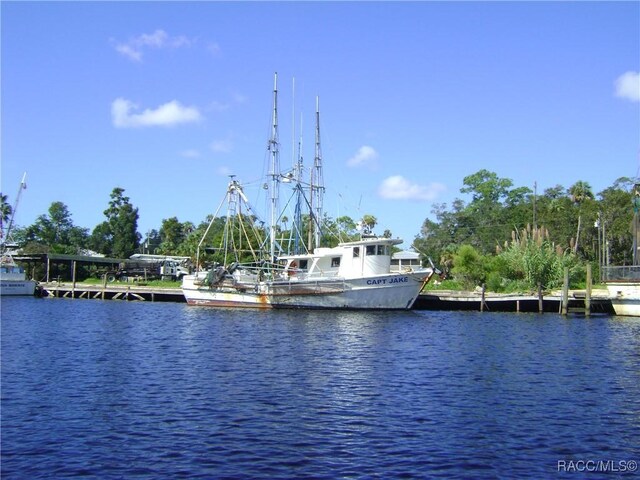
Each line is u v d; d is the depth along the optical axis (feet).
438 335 149.38
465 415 74.74
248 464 58.65
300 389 88.53
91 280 398.42
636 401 81.97
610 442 65.31
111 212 517.96
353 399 82.53
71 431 68.59
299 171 264.11
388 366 106.93
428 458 60.18
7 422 71.87
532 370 103.30
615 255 341.21
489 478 55.72
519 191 463.01
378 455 60.95
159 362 111.45
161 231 561.84
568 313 208.33
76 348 130.21
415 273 210.59
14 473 56.70
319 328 164.76
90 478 55.62
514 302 216.13
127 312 226.58
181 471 57.06
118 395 84.94
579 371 102.53
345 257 215.31
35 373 101.04
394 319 187.83
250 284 228.84
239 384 91.86
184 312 222.69
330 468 57.62
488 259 278.46
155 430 68.80
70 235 554.05
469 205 461.37
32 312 228.84
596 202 361.92
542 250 241.14
